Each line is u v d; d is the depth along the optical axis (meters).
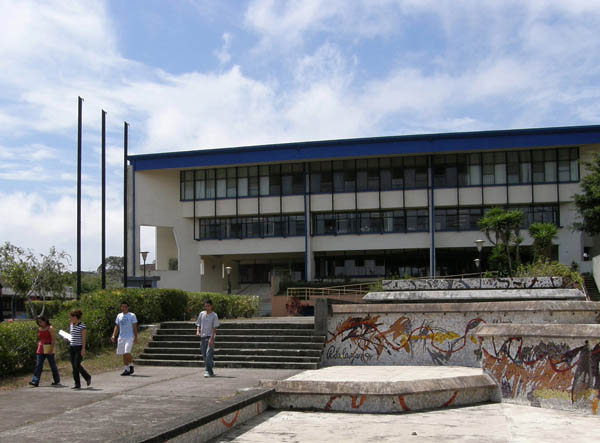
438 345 15.84
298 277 57.34
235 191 53.41
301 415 9.97
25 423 8.62
